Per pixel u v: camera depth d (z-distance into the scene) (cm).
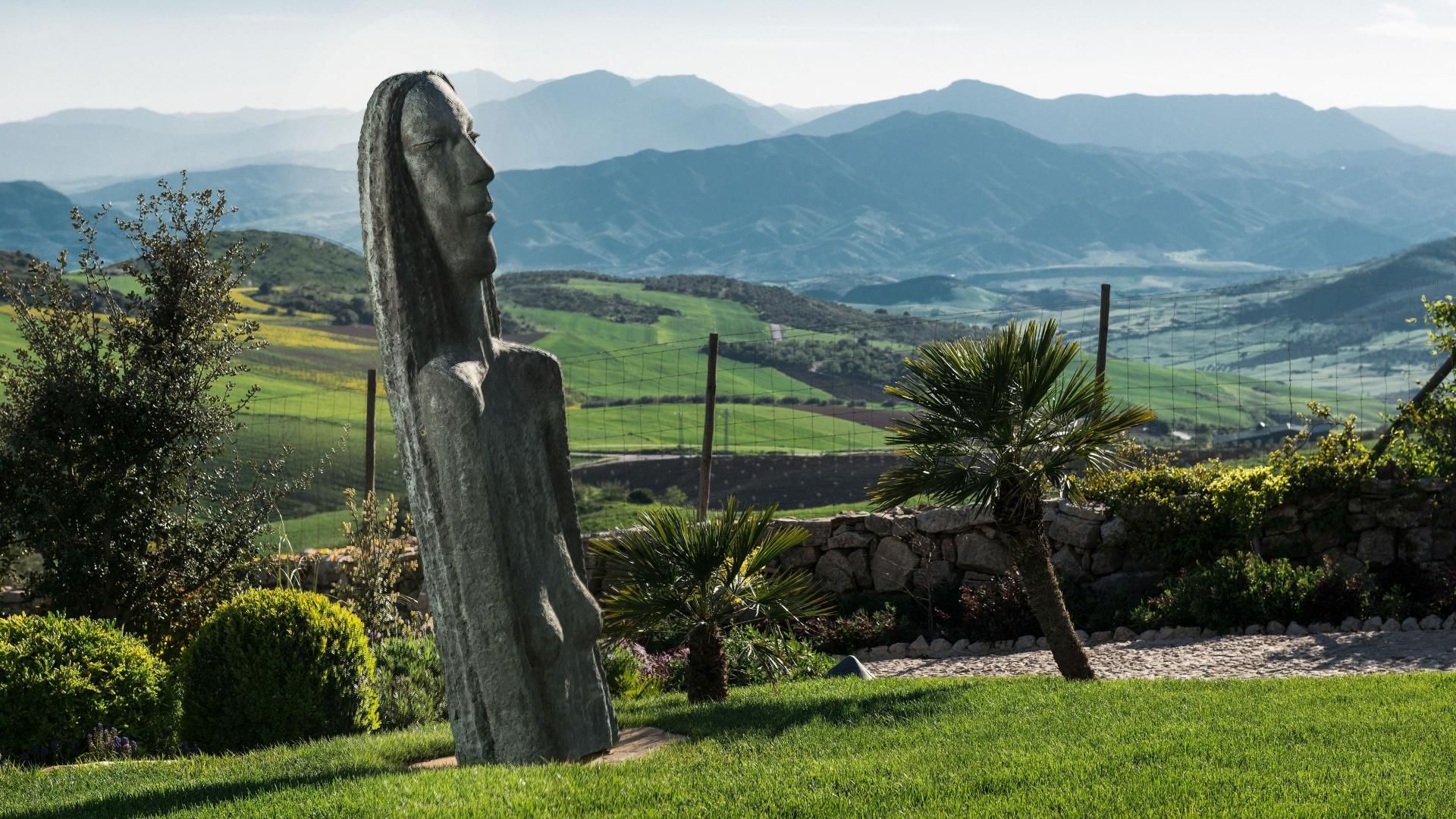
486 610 595
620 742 711
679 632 876
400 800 496
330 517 2822
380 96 600
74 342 1092
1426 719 615
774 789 518
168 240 1130
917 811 476
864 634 1412
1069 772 533
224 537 1139
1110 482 1430
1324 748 559
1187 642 1167
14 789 586
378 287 597
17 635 755
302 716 775
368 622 1232
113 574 1068
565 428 695
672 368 6250
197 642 784
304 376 5931
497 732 603
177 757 746
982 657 1275
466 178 604
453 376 587
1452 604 1160
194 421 1114
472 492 589
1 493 1055
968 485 882
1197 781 507
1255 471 1376
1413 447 1345
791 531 912
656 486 3575
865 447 4116
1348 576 1270
